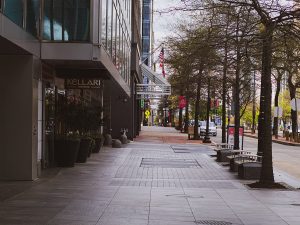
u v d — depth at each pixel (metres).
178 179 16.39
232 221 9.27
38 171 15.73
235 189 14.05
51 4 16.56
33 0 15.20
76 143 19.06
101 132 33.03
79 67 18.80
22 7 13.77
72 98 22.50
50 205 10.57
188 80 38.28
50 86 18.78
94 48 16.42
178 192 13.17
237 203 11.48
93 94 30.83
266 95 14.89
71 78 20.95
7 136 14.72
